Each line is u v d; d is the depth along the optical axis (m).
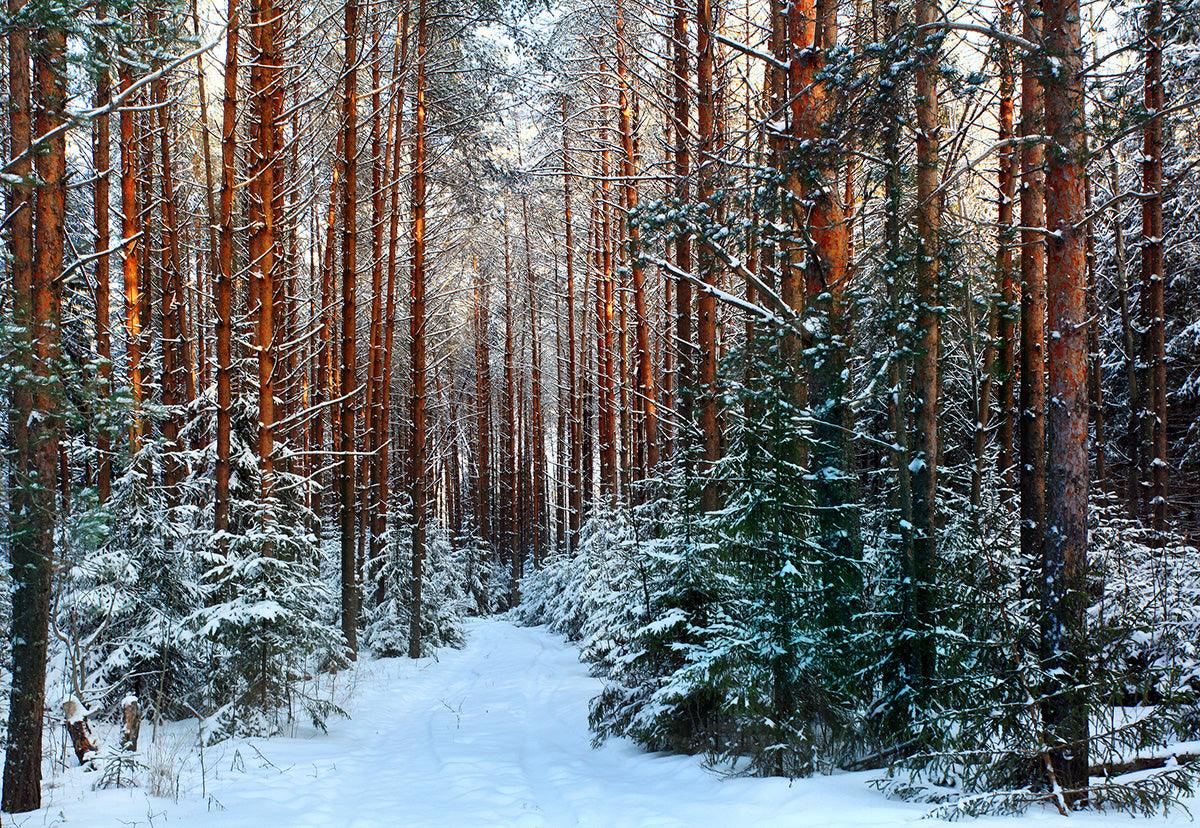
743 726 7.73
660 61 17.66
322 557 14.36
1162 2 6.29
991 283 9.51
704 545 8.61
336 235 24.06
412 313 22.52
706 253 9.37
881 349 8.60
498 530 45.34
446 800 7.99
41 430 7.15
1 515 7.17
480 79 21.88
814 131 8.83
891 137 7.83
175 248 16.52
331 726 12.34
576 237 30.48
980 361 12.19
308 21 18.77
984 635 7.33
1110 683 6.12
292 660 11.78
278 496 14.60
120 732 10.33
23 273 7.29
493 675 17.69
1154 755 6.43
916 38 7.16
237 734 10.93
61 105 7.75
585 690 14.19
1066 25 6.42
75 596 10.60
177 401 16.25
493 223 34.72
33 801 7.26
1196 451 17.64
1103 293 19.31
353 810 7.63
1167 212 18.00
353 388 18.88
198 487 14.19
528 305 38.47
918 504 7.90
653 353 27.02
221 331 12.77
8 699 9.30
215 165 21.34
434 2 20.38
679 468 12.10
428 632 22.88
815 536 7.88
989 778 6.19
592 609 19.94
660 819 6.46
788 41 9.62
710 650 8.09
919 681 7.37
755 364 8.29
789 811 6.15
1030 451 10.70
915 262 8.06
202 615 11.08
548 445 52.50
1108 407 19.73
